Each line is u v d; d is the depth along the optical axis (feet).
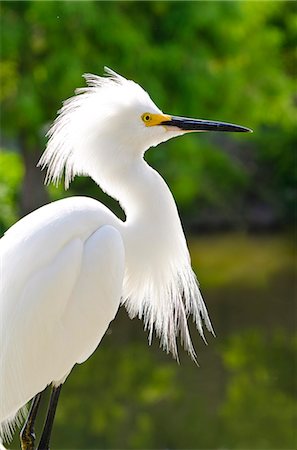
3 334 18.89
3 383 19.10
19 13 70.33
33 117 67.56
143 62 70.23
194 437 37.78
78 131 19.94
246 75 86.22
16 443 35.19
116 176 20.22
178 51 71.82
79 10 65.82
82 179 87.76
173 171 92.43
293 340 52.06
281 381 44.88
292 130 101.30
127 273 20.48
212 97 76.59
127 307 21.49
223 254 80.07
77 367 48.55
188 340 21.71
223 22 75.97
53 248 18.94
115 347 52.44
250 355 49.29
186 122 20.40
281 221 98.02
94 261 19.22
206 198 96.17
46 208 19.69
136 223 20.18
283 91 87.25
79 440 36.73
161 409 41.24
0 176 49.62
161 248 20.38
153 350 51.72
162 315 21.40
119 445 36.19
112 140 20.11
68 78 66.95
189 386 44.75
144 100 20.31
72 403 42.32
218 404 41.70
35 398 20.02
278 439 37.06
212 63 82.23
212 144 103.96
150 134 20.24
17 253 18.94
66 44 69.51
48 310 18.93
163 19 73.97
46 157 20.31
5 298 18.85
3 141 90.27
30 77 69.77
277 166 102.37
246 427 38.45
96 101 19.94
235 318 57.21
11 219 45.83
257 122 89.20
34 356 19.17
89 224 19.43
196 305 21.29
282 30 106.63
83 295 19.27
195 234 93.25
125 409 41.42
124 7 72.84
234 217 96.27
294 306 59.98
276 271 71.87
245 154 104.47
